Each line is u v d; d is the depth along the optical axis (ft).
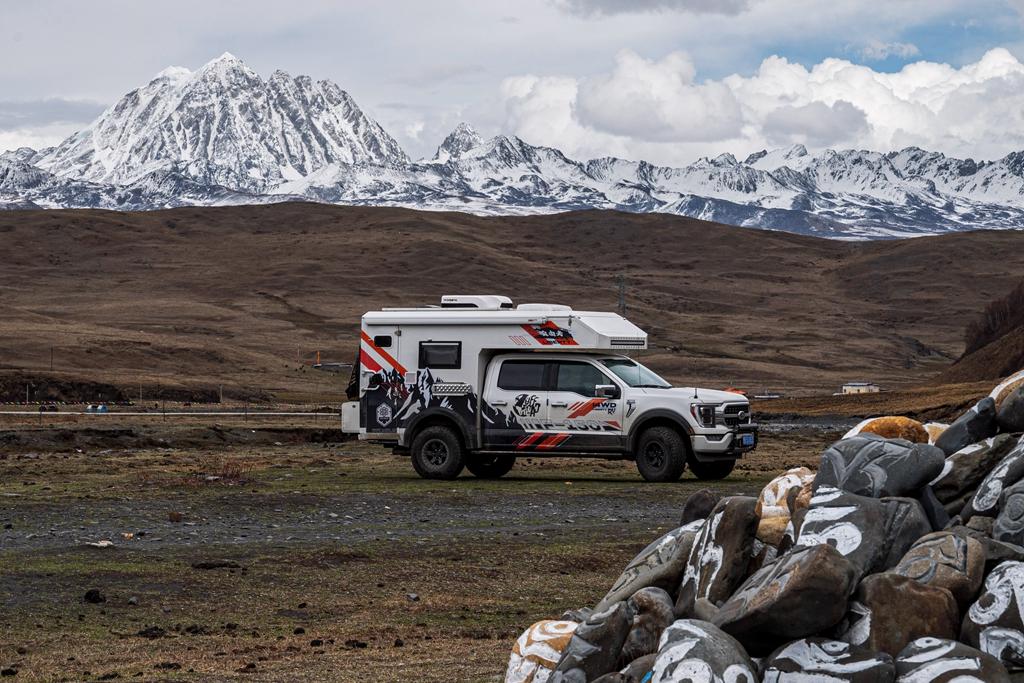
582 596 44.55
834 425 187.83
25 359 401.90
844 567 22.80
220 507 64.75
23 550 50.31
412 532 57.72
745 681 22.00
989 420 31.30
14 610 40.11
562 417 82.43
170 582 44.93
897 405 236.84
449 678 31.58
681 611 26.53
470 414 83.82
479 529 58.85
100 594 42.34
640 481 82.74
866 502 26.07
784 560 23.93
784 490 29.76
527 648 26.63
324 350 563.07
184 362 442.50
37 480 78.69
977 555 24.31
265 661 34.12
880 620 23.02
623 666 25.57
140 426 144.77
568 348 82.94
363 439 86.17
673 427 81.97
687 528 29.48
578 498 71.61
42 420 167.32
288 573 47.29
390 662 33.88
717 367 578.25
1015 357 334.85
